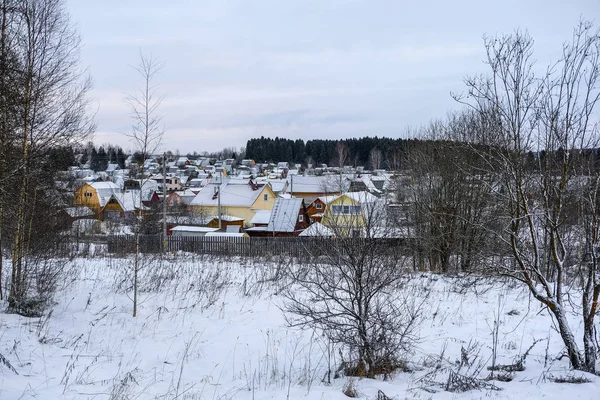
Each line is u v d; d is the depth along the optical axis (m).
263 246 26.73
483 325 10.65
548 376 6.64
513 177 7.09
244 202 55.31
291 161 143.25
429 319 10.99
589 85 6.66
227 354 8.93
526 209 7.07
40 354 8.11
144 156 12.02
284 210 40.31
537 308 12.22
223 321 11.32
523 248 7.50
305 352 8.89
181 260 20.83
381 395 6.01
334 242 7.31
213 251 27.22
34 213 12.48
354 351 7.72
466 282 14.39
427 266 21.62
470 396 6.02
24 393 5.92
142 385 7.01
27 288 11.78
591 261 6.92
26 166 10.97
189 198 63.06
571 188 7.12
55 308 11.80
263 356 8.72
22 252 11.81
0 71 10.27
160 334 10.27
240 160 151.88
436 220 20.19
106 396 6.29
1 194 10.70
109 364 8.09
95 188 48.22
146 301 13.10
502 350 8.69
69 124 12.03
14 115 10.74
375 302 8.30
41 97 11.23
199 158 151.88
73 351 8.61
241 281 15.92
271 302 13.03
